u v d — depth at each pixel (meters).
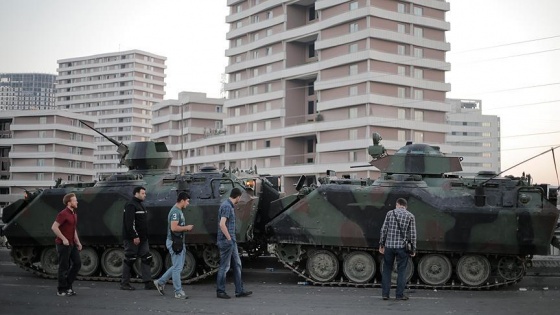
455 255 17.09
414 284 16.95
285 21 83.44
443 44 74.06
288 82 82.31
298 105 82.94
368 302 14.24
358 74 70.50
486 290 16.66
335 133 73.12
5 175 104.81
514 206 16.67
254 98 85.81
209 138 93.12
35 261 19.25
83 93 177.00
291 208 17.70
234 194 14.82
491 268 17.08
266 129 83.88
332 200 17.42
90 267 18.53
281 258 18.00
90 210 18.38
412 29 72.50
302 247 17.80
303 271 17.69
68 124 104.81
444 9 74.62
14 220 18.84
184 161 101.69
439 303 14.15
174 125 107.50
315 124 75.06
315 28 77.19
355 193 17.28
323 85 74.12
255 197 18.56
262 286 17.05
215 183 17.80
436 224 16.80
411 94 71.62
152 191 18.25
